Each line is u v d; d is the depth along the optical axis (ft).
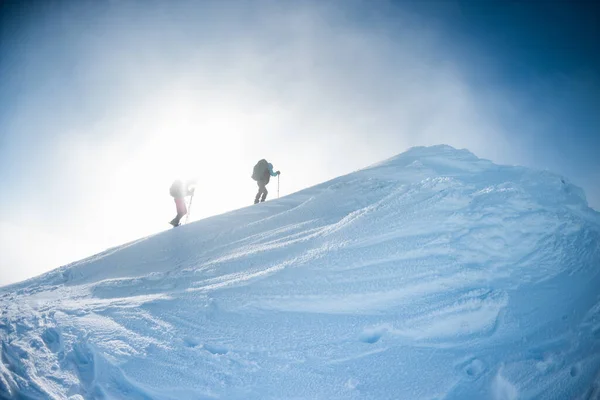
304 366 16.48
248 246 29.76
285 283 21.24
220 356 17.61
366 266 20.83
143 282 27.12
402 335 17.33
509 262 19.71
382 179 34.96
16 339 21.75
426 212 22.72
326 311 19.29
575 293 17.67
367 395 14.84
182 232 36.65
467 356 15.89
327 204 33.63
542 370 14.55
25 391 17.58
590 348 14.87
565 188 24.76
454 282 19.06
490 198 22.47
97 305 24.20
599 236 20.52
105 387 16.97
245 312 20.13
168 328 19.98
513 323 16.88
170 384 16.51
